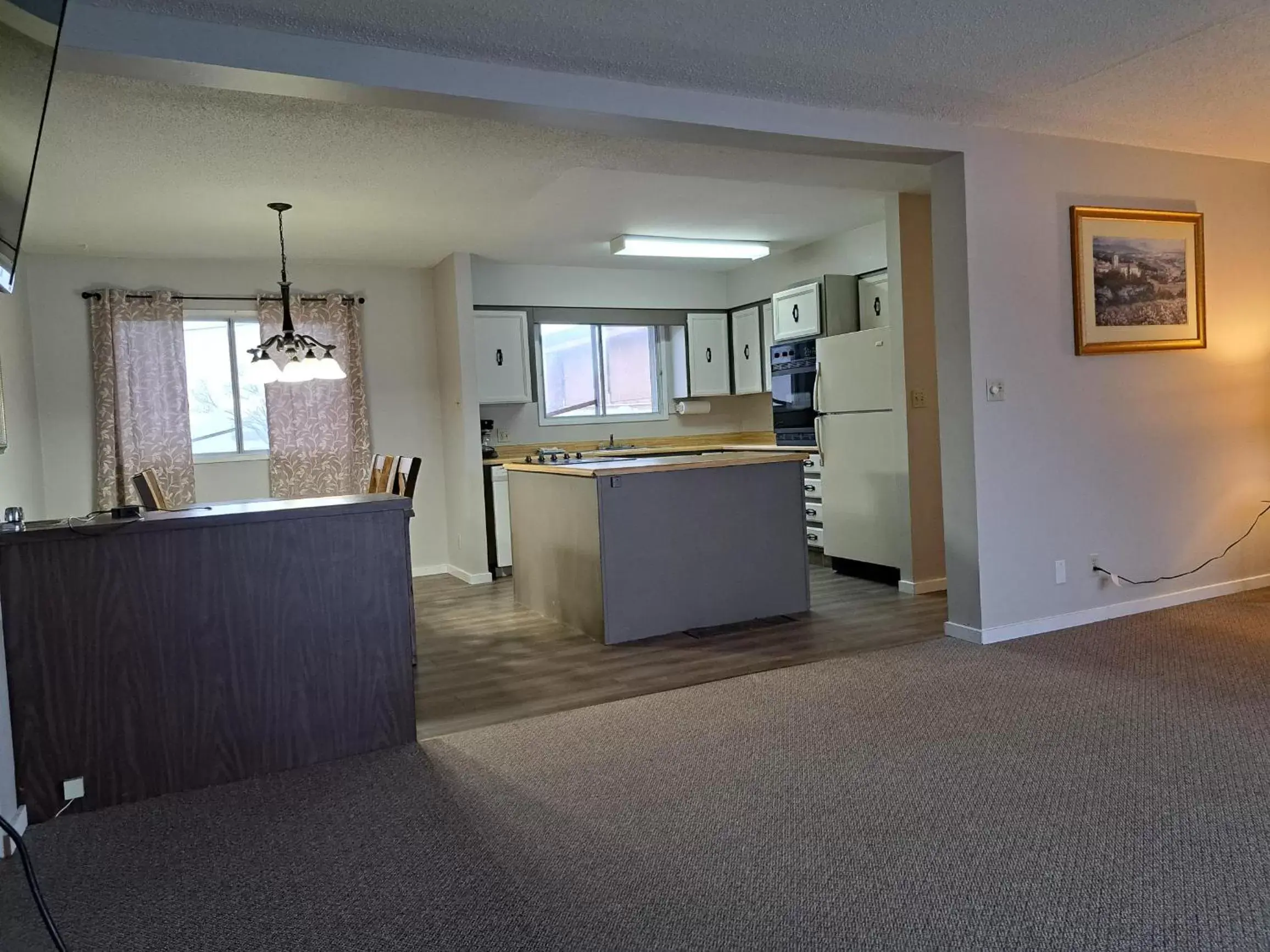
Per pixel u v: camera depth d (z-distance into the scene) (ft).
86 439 18.75
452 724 10.87
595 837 7.60
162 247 18.06
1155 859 6.76
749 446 23.66
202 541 9.21
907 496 17.12
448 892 6.80
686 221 18.83
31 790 8.55
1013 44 9.70
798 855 7.10
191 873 7.31
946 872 6.73
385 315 21.80
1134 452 14.23
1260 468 15.48
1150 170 14.17
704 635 14.75
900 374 17.06
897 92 11.10
